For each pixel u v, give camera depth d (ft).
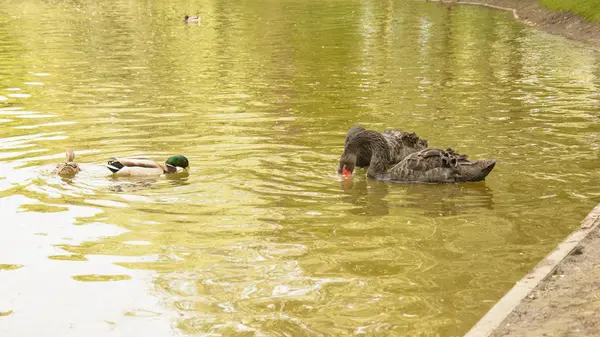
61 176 40.45
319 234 32.94
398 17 151.94
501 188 39.47
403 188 39.86
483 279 28.19
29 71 79.00
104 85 70.13
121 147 46.37
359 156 43.75
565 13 129.90
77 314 25.57
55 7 177.27
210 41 110.73
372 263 29.78
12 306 26.22
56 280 28.19
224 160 43.91
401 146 43.98
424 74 78.33
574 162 43.80
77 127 51.88
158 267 29.35
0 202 36.40
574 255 28.30
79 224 33.81
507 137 49.62
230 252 30.83
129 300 26.53
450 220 34.78
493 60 89.66
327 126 52.80
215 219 34.58
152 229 33.30
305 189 39.19
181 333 24.06
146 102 61.41
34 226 33.50
